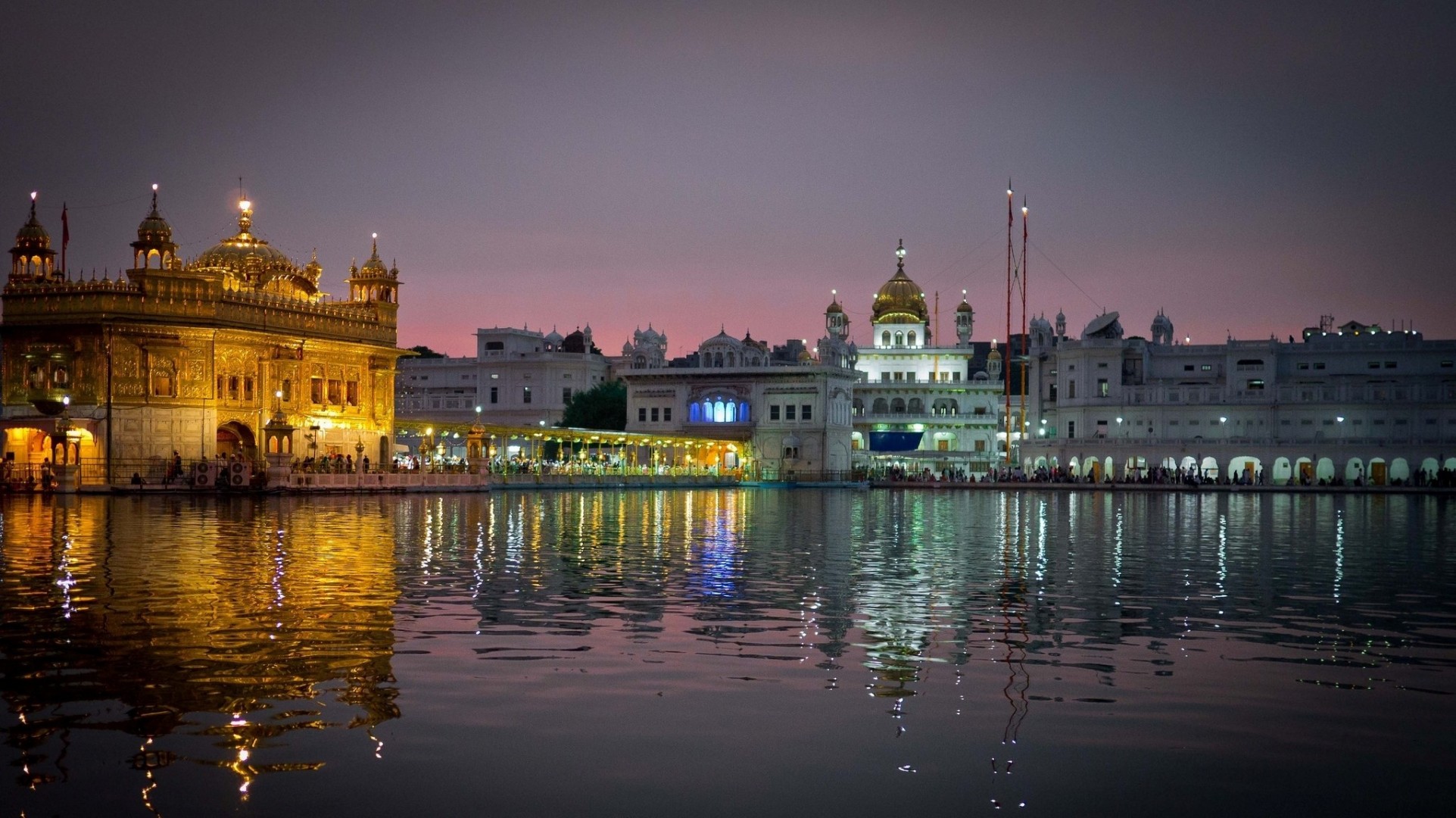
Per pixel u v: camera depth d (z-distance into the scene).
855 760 13.17
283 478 71.44
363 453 90.62
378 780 12.41
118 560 30.88
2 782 12.27
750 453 133.75
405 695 15.79
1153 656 18.94
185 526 44.12
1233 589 27.95
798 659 18.34
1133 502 86.44
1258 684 16.92
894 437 150.75
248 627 20.64
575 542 39.75
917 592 26.50
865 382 153.12
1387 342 130.88
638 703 15.45
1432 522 59.50
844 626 21.56
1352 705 15.73
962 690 16.36
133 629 20.34
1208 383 135.00
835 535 44.81
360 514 53.41
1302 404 128.88
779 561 33.50
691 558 34.09
